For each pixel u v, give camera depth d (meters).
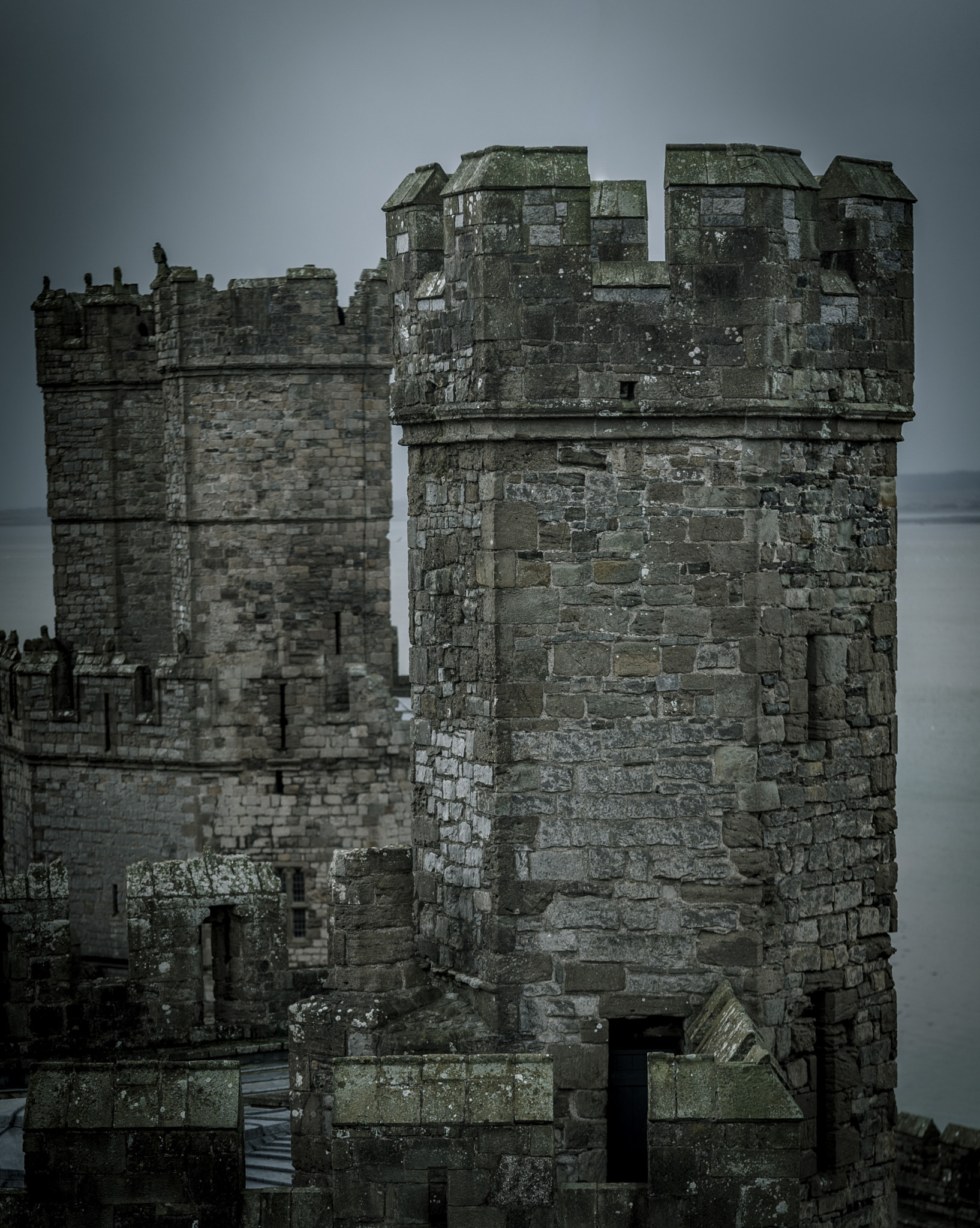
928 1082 68.00
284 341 45.12
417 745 21.30
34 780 47.69
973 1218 28.53
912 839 96.69
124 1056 25.33
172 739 45.78
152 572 49.28
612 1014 19.92
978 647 145.62
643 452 19.78
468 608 20.33
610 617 19.83
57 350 49.19
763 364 19.70
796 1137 16.23
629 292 19.61
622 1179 20.17
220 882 25.92
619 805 19.89
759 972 19.92
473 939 20.33
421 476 21.11
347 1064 16.77
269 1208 16.62
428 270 20.91
